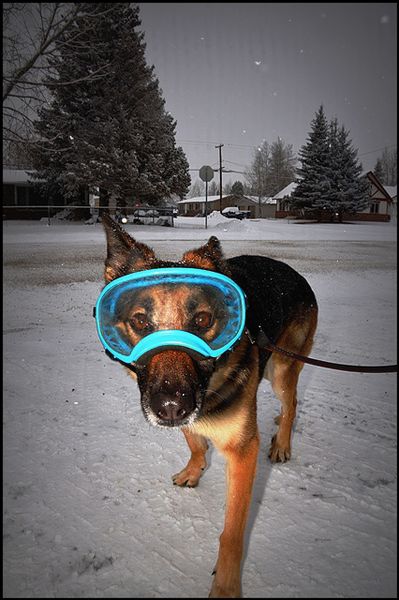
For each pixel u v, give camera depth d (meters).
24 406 0.81
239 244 3.98
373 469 0.65
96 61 5.96
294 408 0.70
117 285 0.47
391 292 2.03
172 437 0.73
